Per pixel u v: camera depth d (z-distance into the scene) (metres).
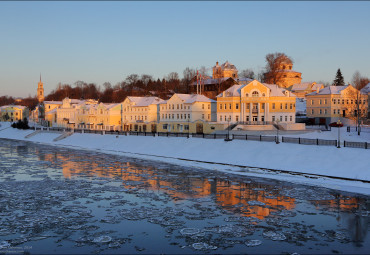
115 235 26.61
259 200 36.28
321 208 33.34
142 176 49.34
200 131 87.81
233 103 89.19
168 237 26.25
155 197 37.69
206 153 64.31
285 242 25.27
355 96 95.69
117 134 91.00
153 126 100.62
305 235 26.59
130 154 73.00
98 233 27.00
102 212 32.25
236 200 36.31
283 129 82.50
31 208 33.31
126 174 50.94
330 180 43.81
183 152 67.88
